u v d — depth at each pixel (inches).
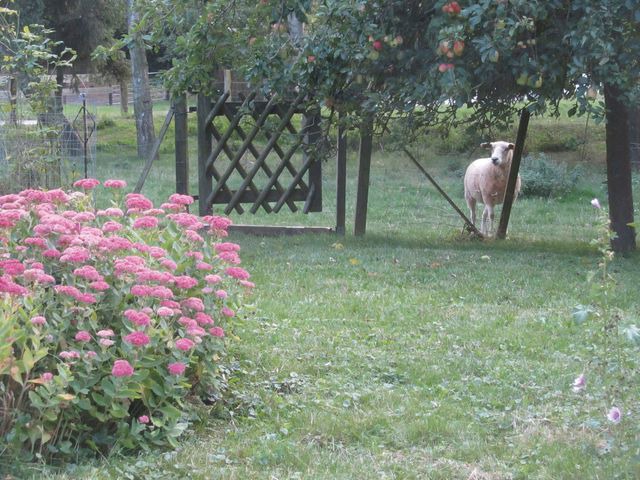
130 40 569.9
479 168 644.7
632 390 390.9
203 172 611.8
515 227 671.1
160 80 581.9
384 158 912.9
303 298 506.3
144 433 333.1
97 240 338.6
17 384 309.3
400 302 503.2
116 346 332.8
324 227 623.8
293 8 535.5
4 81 582.2
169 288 358.9
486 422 374.3
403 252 572.7
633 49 517.0
